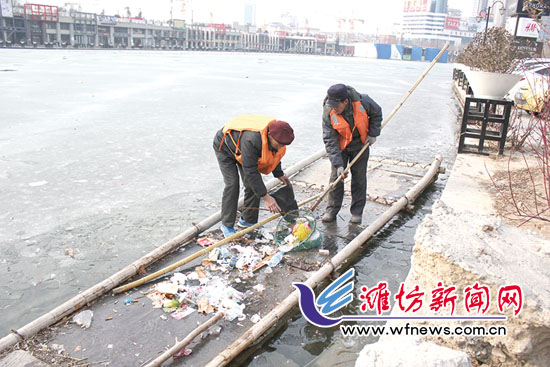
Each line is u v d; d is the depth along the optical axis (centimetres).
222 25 9962
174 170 652
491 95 720
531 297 232
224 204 426
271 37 11625
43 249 406
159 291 335
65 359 267
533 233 304
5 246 408
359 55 12294
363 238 412
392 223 485
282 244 414
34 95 1390
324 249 414
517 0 1919
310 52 12531
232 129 397
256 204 443
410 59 11338
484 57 861
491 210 478
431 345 227
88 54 4772
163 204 520
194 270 374
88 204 513
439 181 644
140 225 462
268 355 280
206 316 313
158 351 278
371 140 448
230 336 293
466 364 214
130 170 645
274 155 397
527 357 240
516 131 805
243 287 349
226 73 2769
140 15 8662
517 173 611
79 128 920
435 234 277
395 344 229
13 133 852
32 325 287
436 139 942
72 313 310
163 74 2467
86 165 662
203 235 436
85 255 398
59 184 576
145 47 7944
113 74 2322
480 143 732
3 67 2503
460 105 1510
